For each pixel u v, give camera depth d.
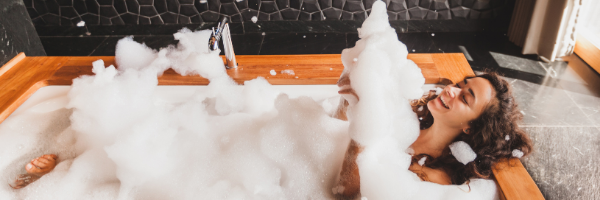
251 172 1.21
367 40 1.00
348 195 1.13
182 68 1.34
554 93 1.85
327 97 1.31
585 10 2.12
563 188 1.13
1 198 1.15
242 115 1.39
